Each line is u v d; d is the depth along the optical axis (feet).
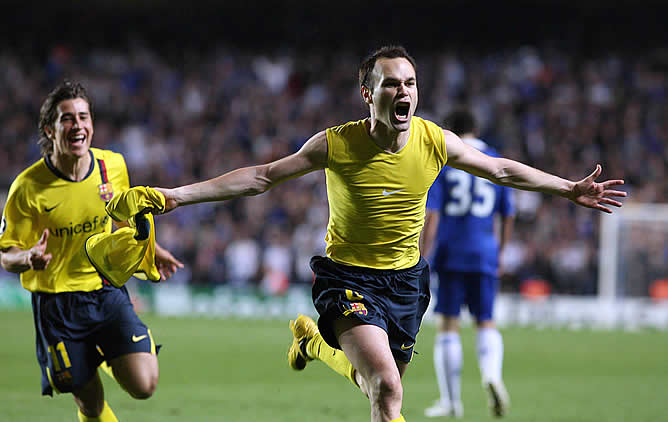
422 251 29.86
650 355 49.73
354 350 17.90
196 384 35.53
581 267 78.54
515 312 71.36
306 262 79.56
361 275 19.34
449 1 112.68
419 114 100.94
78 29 113.19
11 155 94.12
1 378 35.58
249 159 95.04
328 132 18.74
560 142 96.48
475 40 113.39
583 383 38.27
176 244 81.10
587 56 110.83
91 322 20.95
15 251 20.97
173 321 67.41
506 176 19.26
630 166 92.89
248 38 115.85
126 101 101.14
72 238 21.30
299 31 114.62
